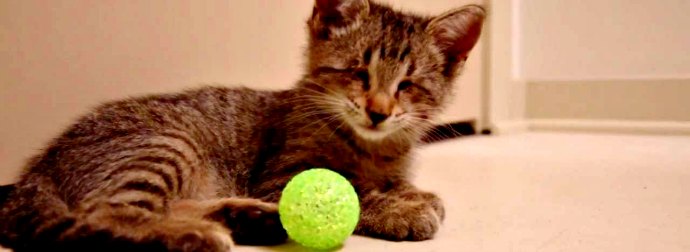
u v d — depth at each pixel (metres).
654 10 1.38
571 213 0.71
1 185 0.72
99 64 0.77
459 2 1.26
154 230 0.59
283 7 0.94
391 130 0.70
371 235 0.65
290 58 0.95
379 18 0.72
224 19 0.87
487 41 1.38
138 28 0.80
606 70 1.46
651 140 1.27
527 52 1.54
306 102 0.71
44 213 0.61
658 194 0.79
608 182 0.85
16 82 0.72
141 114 0.68
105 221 0.60
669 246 0.63
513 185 0.83
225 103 0.72
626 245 0.63
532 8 1.51
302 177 0.61
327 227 0.59
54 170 0.64
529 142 1.24
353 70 0.70
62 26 0.75
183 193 0.67
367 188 0.69
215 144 0.70
